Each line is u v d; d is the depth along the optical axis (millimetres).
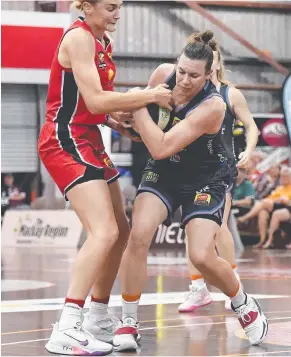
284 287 13406
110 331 8328
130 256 7738
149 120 7570
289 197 25781
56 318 9781
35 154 27047
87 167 7547
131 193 25594
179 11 27094
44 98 26953
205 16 27125
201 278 10633
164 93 7543
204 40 8695
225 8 27219
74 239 24844
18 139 26906
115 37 26766
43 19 26078
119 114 8047
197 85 7543
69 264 18047
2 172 26781
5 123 26719
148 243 7746
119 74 26906
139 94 7484
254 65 27453
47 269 16781
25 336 8414
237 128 22219
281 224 25734
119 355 7379
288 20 27516
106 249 7430
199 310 10641
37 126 27031
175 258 20188
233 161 10633
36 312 10328
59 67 7582
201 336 8453
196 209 7844
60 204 26344
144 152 25906
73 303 7387
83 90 7422
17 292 12578
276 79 27609
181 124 7598
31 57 26156
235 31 27266
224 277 7852
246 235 25719
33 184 27031
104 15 7500
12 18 25875
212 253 7754
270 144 25984
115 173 8102
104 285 8227
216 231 7836
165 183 7938
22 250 22953
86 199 7484
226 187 8156
